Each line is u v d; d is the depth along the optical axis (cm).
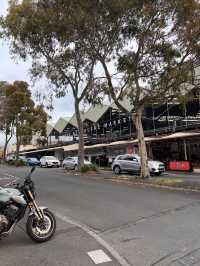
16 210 721
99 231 869
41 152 7331
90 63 2736
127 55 1981
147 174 2119
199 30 1873
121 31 2005
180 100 2030
